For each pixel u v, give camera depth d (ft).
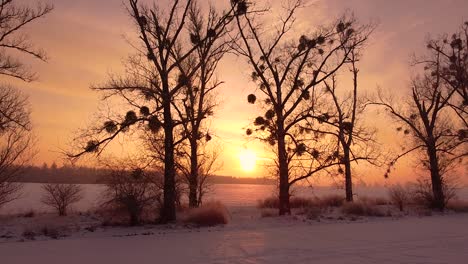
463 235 45.47
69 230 53.26
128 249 37.93
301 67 76.79
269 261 31.07
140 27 62.54
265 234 48.65
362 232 49.49
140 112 61.31
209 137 78.13
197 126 76.64
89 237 48.08
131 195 58.23
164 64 63.26
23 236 48.49
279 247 37.78
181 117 70.23
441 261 30.35
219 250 36.60
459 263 29.60
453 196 98.58
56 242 43.32
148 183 60.39
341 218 70.69
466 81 95.55
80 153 58.54
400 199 94.73
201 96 82.58
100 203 61.05
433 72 98.84
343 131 77.00
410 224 59.82
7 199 73.97
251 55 77.25
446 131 95.61
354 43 80.64
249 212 87.04
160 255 34.47
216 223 61.31
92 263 31.37
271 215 74.74
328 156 75.72
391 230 51.44
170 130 62.85
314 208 82.74
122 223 59.36
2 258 33.58
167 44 65.67
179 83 63.36
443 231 49.67
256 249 36.81
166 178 62.08
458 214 83.46
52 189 85.81
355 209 79.46
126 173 58.95
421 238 43.09
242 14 67.26
